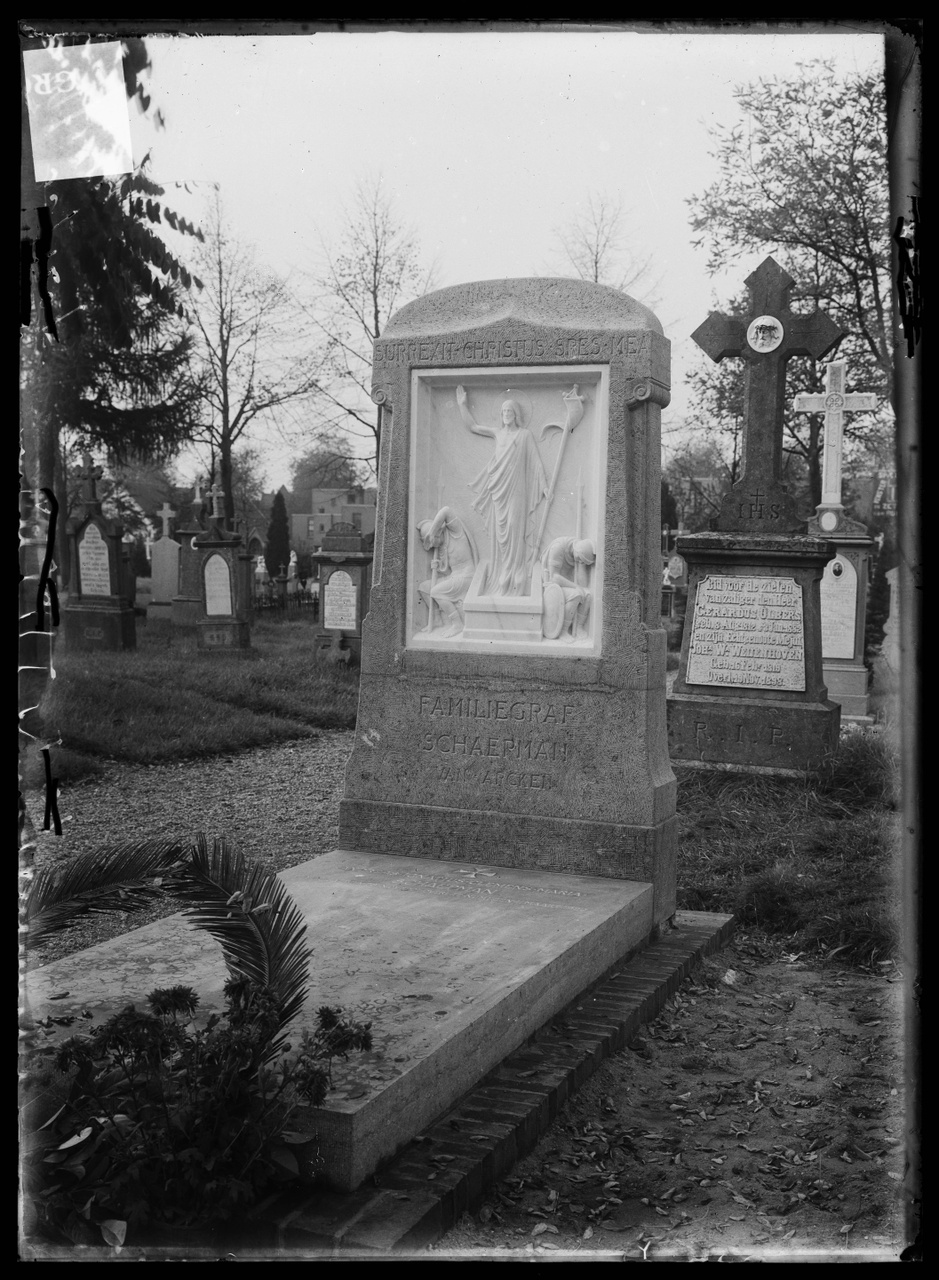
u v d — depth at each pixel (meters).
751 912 6.56
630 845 5.80
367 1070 3.42
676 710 9.85
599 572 5.96
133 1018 3.03
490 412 6.32
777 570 9.73
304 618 29.25
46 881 3.28
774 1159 3.84
